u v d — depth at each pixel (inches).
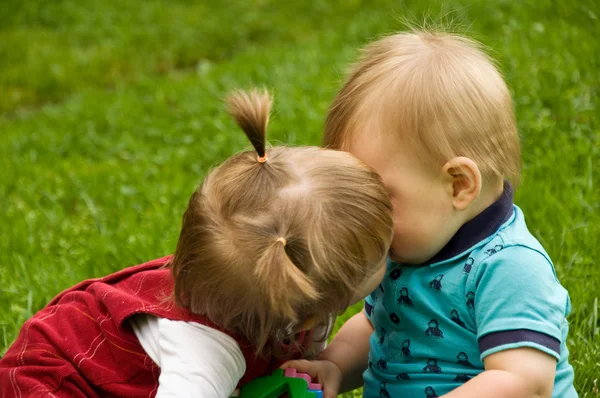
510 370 79.9
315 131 197.9
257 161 81.2
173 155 211.6
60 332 92.1
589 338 115.0
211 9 395.5
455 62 86.9
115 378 88.4
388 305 91.8
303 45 293.0
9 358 92.7
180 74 342.3
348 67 100.7
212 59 354.6
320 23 360.5
